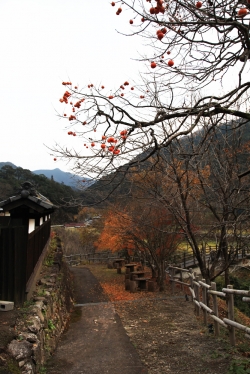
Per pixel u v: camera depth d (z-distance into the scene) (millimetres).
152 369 4656
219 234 8438
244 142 8250
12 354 3777
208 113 3416
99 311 8773
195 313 7820
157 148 3035
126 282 12516
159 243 11719
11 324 4535
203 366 4586
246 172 4086
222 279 16344
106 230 13414
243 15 2779
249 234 7160
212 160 7641
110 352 5422
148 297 10508
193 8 3213
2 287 5430
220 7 3182
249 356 4680
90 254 25469
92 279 15797
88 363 4918
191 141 6852
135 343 5863
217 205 7949
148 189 8047
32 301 5691
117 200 10391
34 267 7156
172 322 7219
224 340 5562
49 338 5312
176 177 7035
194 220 8672
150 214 10773
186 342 5730
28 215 6312
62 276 9500
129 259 19391
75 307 9484
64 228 27250
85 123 3824
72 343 5969
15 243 5520
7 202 6090
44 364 4734
